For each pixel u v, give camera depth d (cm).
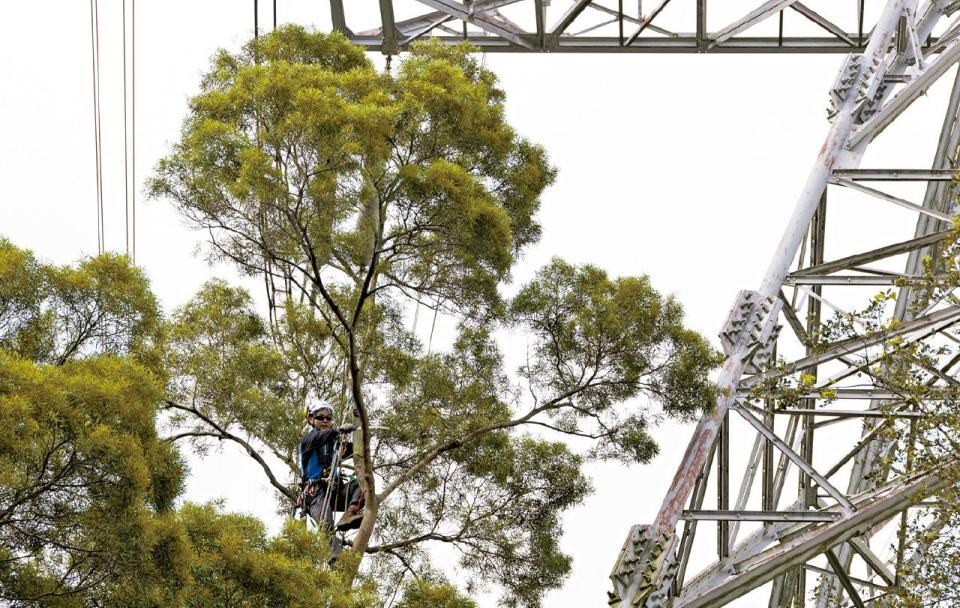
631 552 1783
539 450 1848
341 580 1389
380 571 1794
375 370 1772
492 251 1522
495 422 1819
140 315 1235
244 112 1506
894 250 1986
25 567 1138
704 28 2464
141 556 1105
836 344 1798
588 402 1666
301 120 1440
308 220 1491
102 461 1067
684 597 1794
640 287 1662
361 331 1764
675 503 1802
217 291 1770
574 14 2394
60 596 1132
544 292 1666
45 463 1056
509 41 2444
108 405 1095
